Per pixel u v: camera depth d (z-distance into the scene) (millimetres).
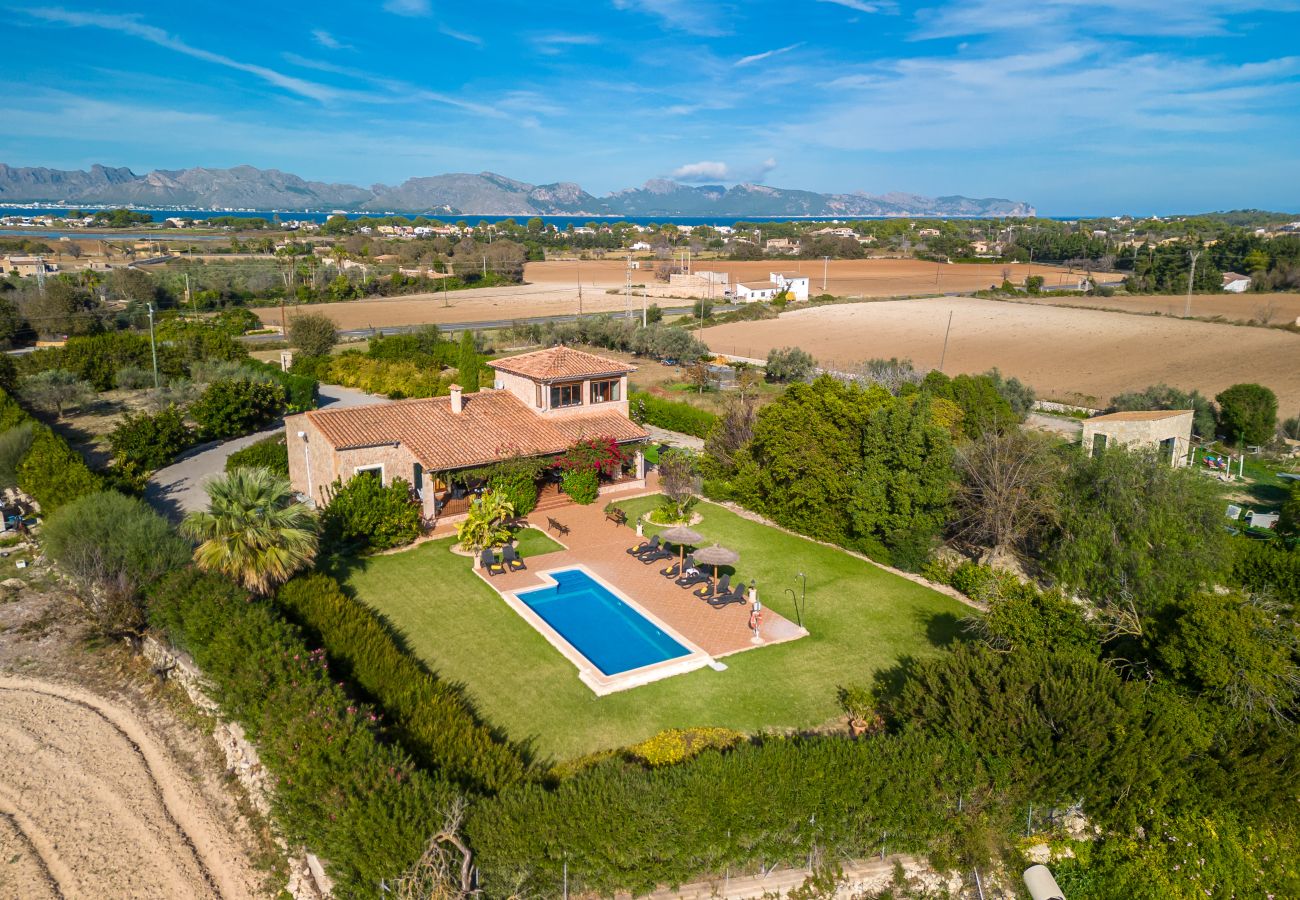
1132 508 24656
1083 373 73062
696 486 39781
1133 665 19500
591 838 14172
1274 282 133125
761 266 195125
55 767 18891
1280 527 33250
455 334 92938
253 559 23766
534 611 26734
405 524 31766
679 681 22484
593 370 39875
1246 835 16484
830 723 20562
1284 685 17891
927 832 16016
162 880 15531
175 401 56594
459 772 16031
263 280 142250
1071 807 16750
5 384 57062
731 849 15016
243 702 17812
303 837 14750
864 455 32375
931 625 26141
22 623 26000
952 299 128500
